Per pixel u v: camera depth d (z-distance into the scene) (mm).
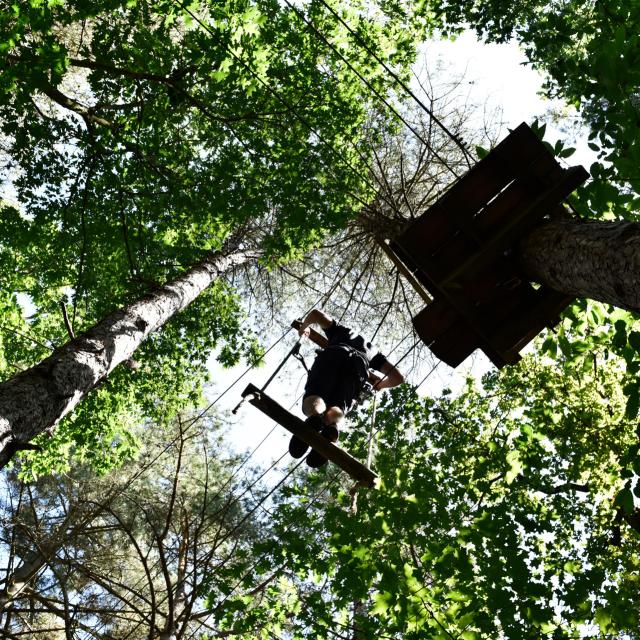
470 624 5352
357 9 10523
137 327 7371
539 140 4371
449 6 10250
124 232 8867
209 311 12539
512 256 4559
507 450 7020
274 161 8500
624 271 3367
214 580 6434
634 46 4555
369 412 9164
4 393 5117
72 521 7742
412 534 5805
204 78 8336
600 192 4980
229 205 8516
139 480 13984
